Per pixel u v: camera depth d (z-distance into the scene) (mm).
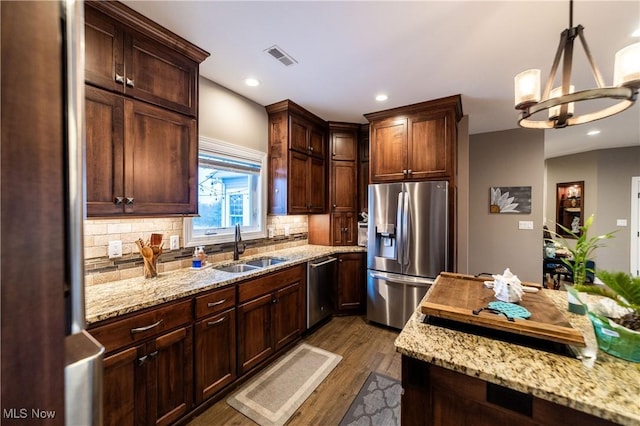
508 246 3998
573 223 5836
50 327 354
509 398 871
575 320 1262
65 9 390
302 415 1784
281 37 1834
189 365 1691
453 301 1284
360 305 3512
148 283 1812
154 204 1738
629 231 5203
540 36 1809
